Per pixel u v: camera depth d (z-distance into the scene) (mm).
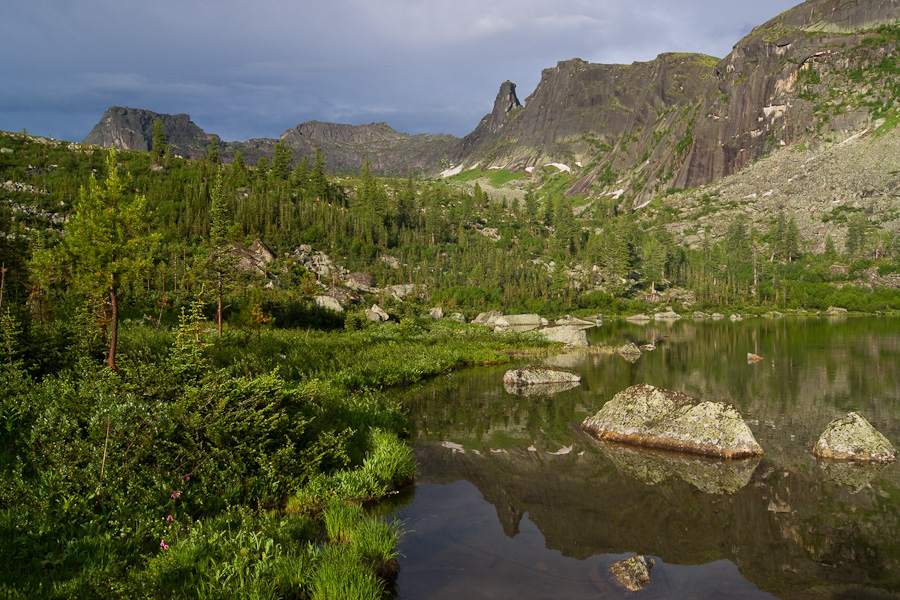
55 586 5543
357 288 95188
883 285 111750
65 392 9359
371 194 146750
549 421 16812
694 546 8047
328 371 22547
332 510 8469
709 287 115750
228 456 9039
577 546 8062
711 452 12805
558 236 153250
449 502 9898
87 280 13766
